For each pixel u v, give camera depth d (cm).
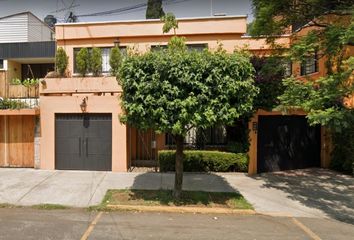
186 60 788
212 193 955
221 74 788
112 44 1617
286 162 1308
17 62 2252
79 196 909
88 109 1227
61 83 1269
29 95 1551
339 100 982
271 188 1041
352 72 887
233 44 1549
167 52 824
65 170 1232
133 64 800
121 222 722
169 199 882
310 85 960
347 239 654
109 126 1234
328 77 928
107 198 884
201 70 782
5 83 1623
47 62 2262
